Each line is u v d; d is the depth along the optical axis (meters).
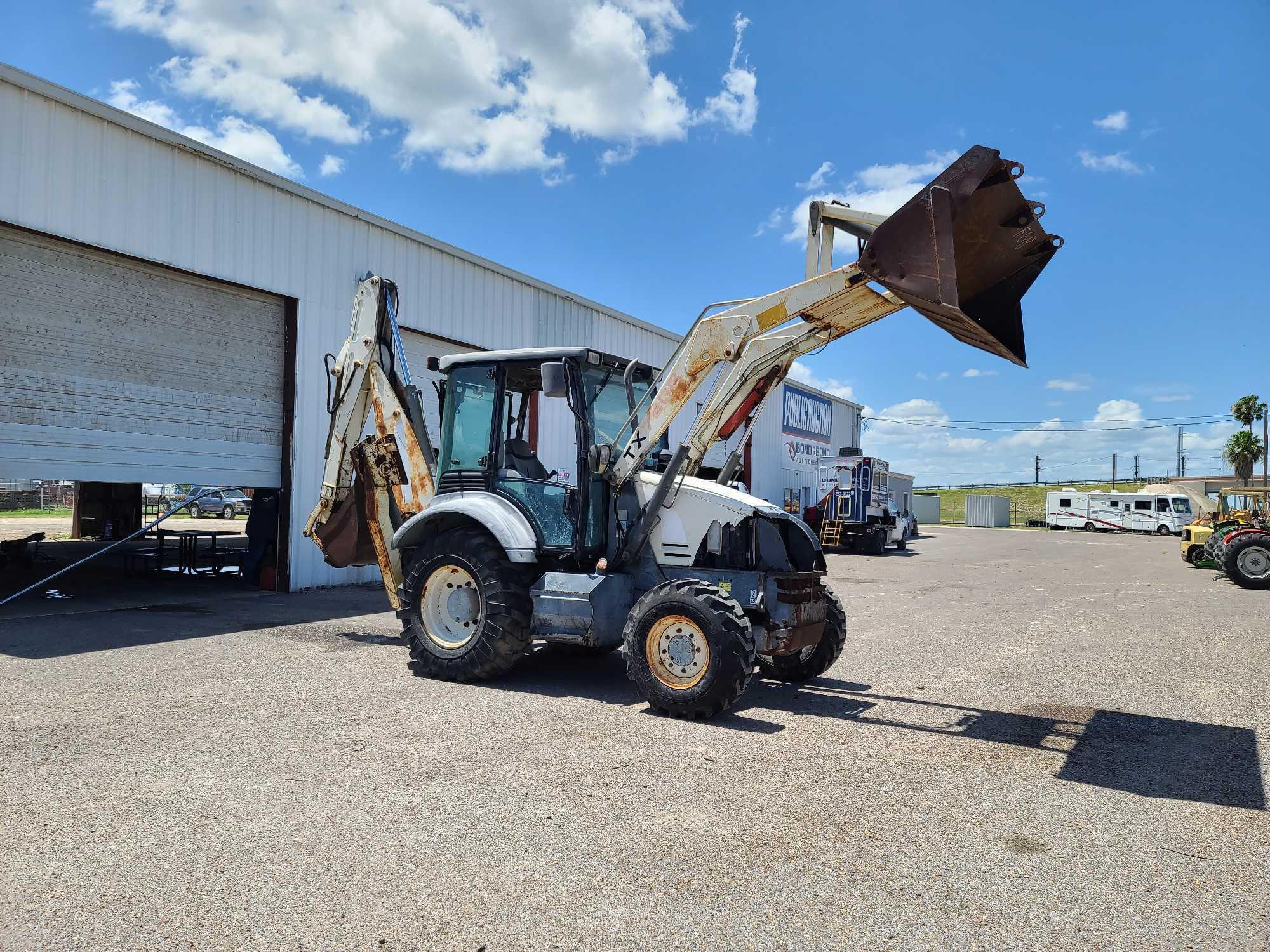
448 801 3.73
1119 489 79.50
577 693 5.90
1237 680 6.82
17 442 8.37
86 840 3.23
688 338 5.85
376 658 6.96
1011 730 5.25
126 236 9.10
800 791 4.00
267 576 11.30
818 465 31.75
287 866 3.04
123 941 2.50
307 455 11.27
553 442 6.61
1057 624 10.04
